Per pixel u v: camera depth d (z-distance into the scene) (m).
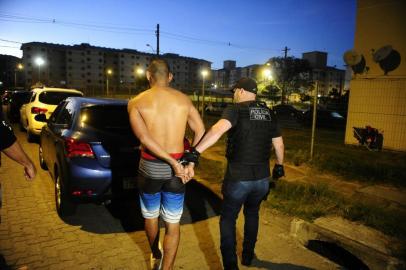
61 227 3.85
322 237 3.65
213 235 3.80
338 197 4.92
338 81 110.94
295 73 43.94
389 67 9.84
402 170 6.89
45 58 94.31
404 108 9.59
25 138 9.80
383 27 9.85
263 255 3.41
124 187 3.85
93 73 100.00
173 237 2.67
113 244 3.49
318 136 13.54
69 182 3.69
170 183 2.55
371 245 3.36
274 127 2.85
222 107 28.64
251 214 3.07
